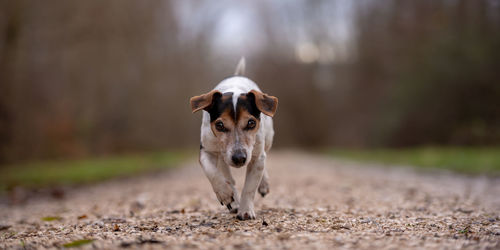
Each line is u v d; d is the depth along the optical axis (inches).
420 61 1061.8
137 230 173.0
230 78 206.1
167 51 1166.3
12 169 570.3
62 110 794.8
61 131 775.7
